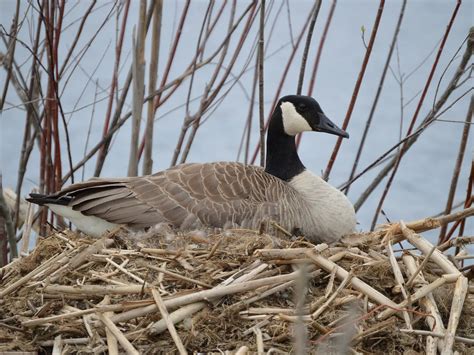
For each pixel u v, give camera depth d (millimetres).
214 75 12305
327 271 9031
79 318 8594
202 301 8500
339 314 8469
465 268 9742
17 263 10180
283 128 12453
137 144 11383
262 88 12000
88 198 10695
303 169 12297
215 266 9164
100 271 9359
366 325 8398
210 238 9953
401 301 8914
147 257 9477
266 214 10781
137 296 8758
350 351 8070
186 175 11031
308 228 11125
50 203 11016
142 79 11258
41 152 12086
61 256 9711
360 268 9180
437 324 8375
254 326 8320
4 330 8664
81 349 8234
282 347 8172
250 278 8734
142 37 11180
